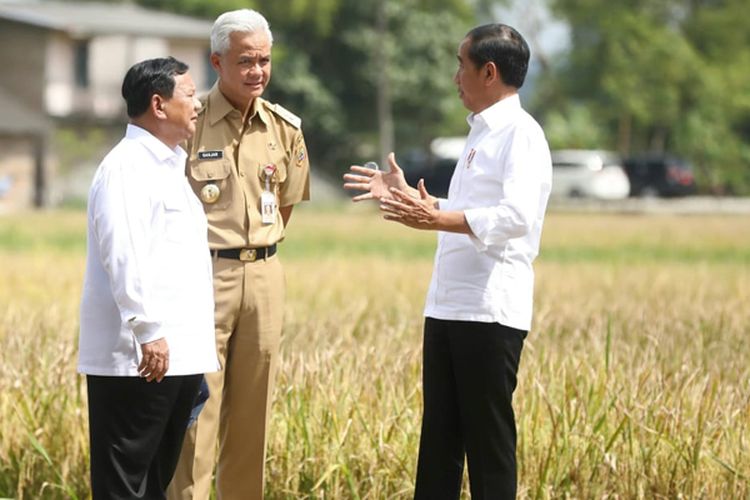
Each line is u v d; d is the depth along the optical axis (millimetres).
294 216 69938
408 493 11781
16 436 12703
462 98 10703
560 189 93062
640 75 97562
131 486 9719
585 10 98562
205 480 11359
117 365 9648
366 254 41031
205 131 11492
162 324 9508
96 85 84750
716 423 12008
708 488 11539
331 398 12227
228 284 11414
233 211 11438
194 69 89062
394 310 22016
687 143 99062
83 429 12625
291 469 12039
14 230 51000
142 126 9883
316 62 103750
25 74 81188
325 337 15617
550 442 11812
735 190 104062
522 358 14508
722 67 99812
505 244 10438
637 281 29469
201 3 102625
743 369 14898
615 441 12062
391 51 102062
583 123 108562
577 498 11680
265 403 11617
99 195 9594
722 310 20688
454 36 103625
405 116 105875
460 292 10477
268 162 11547
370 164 10812
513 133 10375
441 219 10086
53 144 81062
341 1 102375
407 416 12352
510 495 10570
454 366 10594
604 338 16406
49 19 80562
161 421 9781
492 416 10492
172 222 9820
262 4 102625
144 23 86375
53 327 17281
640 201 92000
